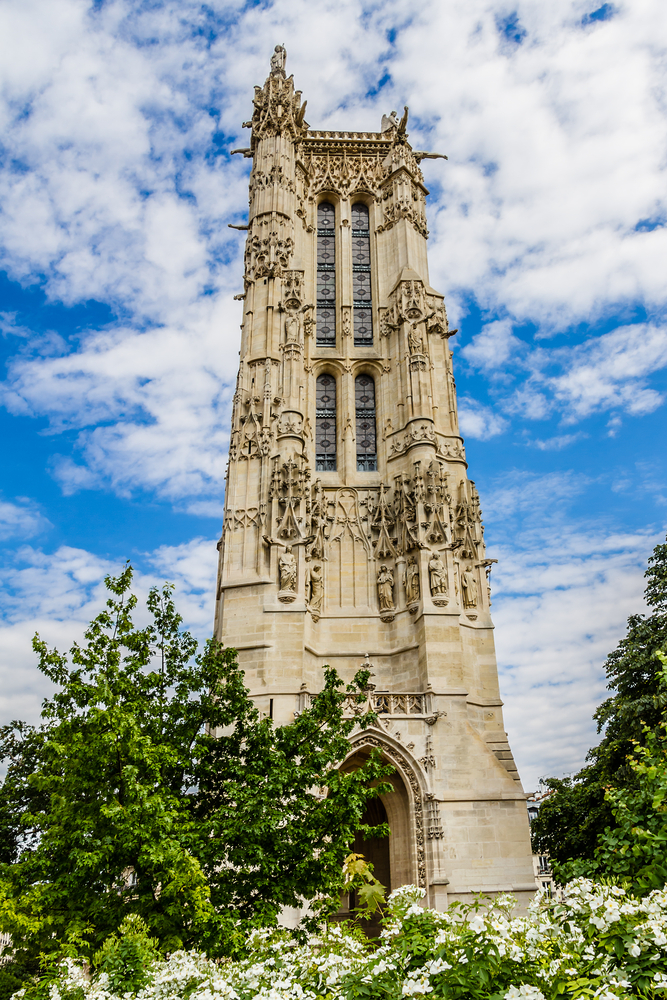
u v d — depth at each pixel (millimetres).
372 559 42344
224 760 23328
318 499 42812
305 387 46344
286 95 54906
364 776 21766
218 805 22547
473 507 43938
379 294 50469
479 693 39375
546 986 9109
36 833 36062
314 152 55500
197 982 12320
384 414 46562
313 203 53562
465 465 45031
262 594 37312
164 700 23953
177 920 18422
